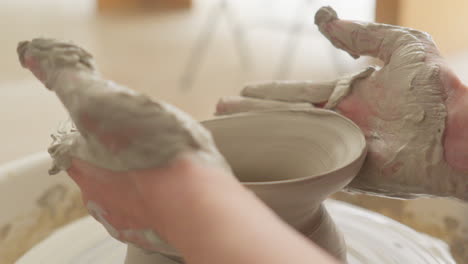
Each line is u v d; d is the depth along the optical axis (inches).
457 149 31.4
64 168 23.3
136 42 180.7
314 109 31.7
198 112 115.5
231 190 16.6
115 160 19.2
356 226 40.9
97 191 22.5
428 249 38.0
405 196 34.3
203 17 229.5
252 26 191.0
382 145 33.3
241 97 38.1
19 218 46.1
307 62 160.9
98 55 160.7
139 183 18.4
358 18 190.2
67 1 253.8
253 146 32.8
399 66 33.0
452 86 31.9
